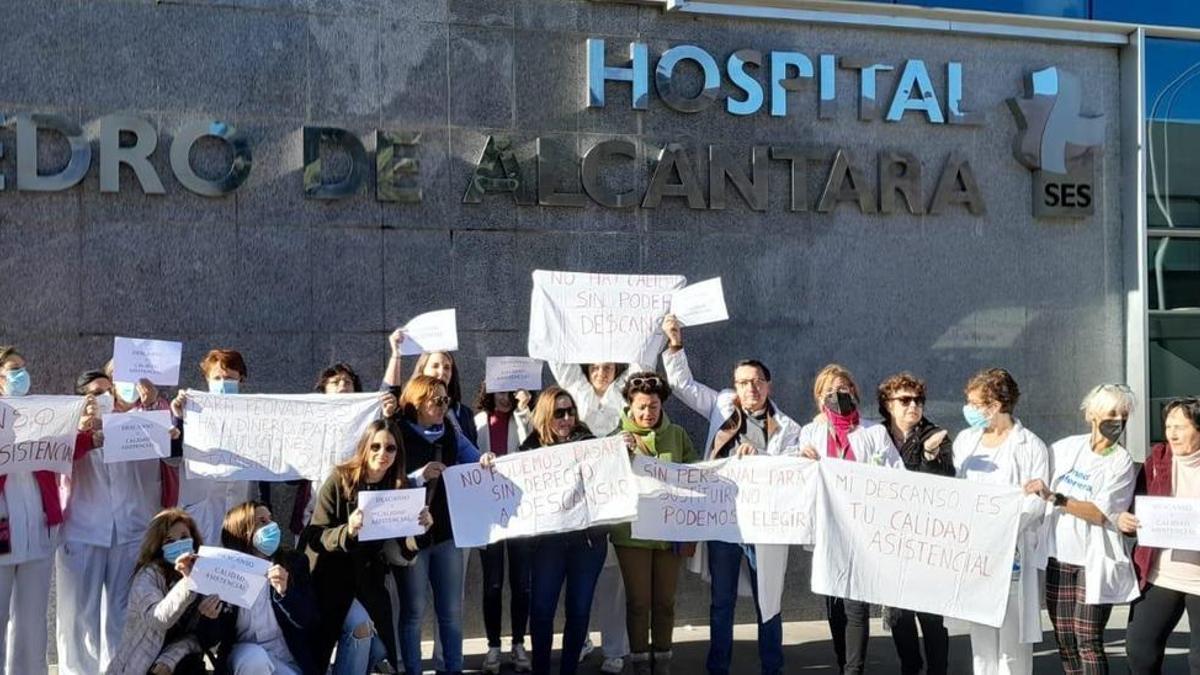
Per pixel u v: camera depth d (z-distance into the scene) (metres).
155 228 8.19
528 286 8.88
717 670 7.53
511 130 8.86
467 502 7.05
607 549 7.72
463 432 7.62
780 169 9.37
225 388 7.48
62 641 7.38
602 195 8.96
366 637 6.67
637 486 7.14
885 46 9.63
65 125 7.99
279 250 8.41
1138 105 9.98
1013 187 9.88
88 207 8.07
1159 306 10.17
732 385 9.24
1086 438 6.95
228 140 8.29
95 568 7.36
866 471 7.05
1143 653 6.63
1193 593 6.40
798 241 9.40
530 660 8.04
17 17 7.95
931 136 9.70
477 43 8.80
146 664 6.13
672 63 9.12
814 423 7.65
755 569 7.61
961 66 9.75
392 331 8.62
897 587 6.98
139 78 8.16
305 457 7.30
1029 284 9.89
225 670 6.34
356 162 8.52
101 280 8.09
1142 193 9.98
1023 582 6.94
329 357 8.50
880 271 9.57
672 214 9.16
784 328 9.36
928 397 9.65
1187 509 6.31
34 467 6.75
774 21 9.39
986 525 6.86
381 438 6.61
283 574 6.24
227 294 8.31
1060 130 9.92
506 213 8.85
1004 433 7.12
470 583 8.80
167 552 6.27
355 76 8.57
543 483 7.07
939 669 7.36
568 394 7.38
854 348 9.51
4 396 6.81
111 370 7.60
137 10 8.16
